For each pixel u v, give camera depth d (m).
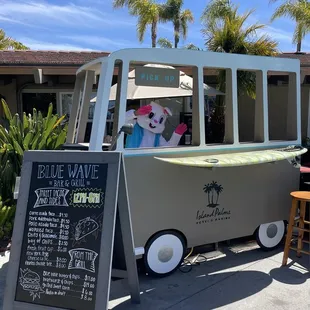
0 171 4.63
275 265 3.78
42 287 2.46
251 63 3.74
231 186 3.77
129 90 3.95
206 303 3.04
